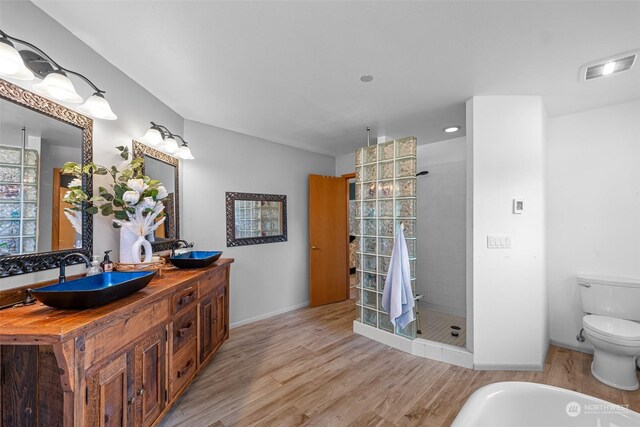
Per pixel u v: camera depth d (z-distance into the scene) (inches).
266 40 60.9
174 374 64.7
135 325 51.4
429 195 145.9
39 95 51.0
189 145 110.8
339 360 95.8
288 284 150.7
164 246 93.7
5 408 43.1
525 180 88.3
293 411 70.2
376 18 53.6
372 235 115.8
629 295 89.2
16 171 47.9
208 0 49.1
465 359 90.8
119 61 69.4
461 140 134.8
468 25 55.7
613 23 54.2
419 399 74.8
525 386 55.8
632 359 78.2
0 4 45.9
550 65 70.4
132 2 49.7
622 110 93.7
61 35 56.1
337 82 80.0
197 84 81.3
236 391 78.5
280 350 103.3
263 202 139.4
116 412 46.5
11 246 46.9
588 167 99.3
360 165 120.2
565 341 103.5
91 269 57.0
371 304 116.3
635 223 92.0
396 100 92.1
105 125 68.0
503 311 88.8
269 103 94.9
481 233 89.2
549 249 106.3
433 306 144.8
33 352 42.8
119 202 65.7
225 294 99.9
